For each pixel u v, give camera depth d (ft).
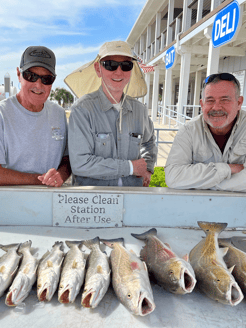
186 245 6.08
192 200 6.93
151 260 5.18
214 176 7.14
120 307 4.31
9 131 7.36
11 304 4.17
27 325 3.88
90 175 7.85
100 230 6.72
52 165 8.08
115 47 7.49
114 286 4.58
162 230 6.81
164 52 47.83
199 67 53.21
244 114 7.52
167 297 4.59
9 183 7.11
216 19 23.47
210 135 7.66
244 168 7.25
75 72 9.45
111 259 5.19
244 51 35.65
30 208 6.67
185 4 37.06
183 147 7.87
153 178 18.12
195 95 57.67
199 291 4.80
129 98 8.89
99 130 8.00
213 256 5.05
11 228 6.58
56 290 4.62
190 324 4.00
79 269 4.79
